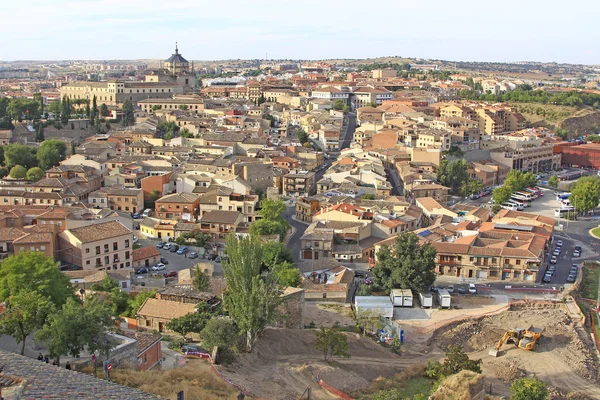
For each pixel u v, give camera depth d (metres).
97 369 91.44
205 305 134.12
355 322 162.25
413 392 123.38
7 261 128.38
